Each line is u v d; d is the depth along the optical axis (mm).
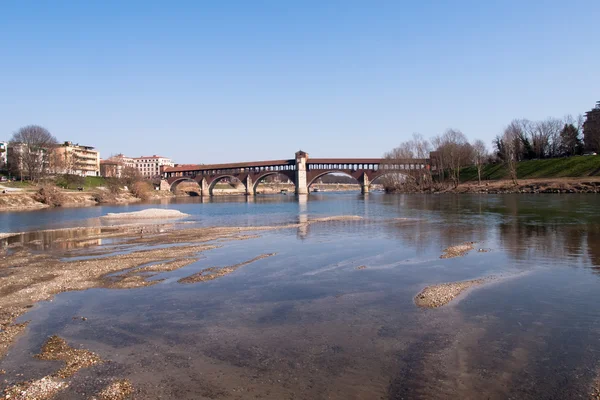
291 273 28375
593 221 52438
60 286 25344
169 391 12672
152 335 17344
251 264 31562
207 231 55281
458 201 106938
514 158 166250
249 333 17375
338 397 12172
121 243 44906
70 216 88188
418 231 49062
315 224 62281
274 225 62250
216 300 22219
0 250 41188
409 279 25922
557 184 121812
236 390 12680
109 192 171875
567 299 20969
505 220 56969
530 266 28531
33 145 164500
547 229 46125
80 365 14523
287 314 19734
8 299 22734
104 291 24281
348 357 14812
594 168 127438
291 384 12992
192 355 15281
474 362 14141
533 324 17562
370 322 18297
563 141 163875
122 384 13039
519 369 13594
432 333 16812
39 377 13773
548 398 11867
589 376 13031
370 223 60562
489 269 27969
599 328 16984
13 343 16625
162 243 44344
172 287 25047
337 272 28406
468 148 194000
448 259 31719
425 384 12773
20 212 102250
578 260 30031
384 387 12672
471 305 20250
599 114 172625
